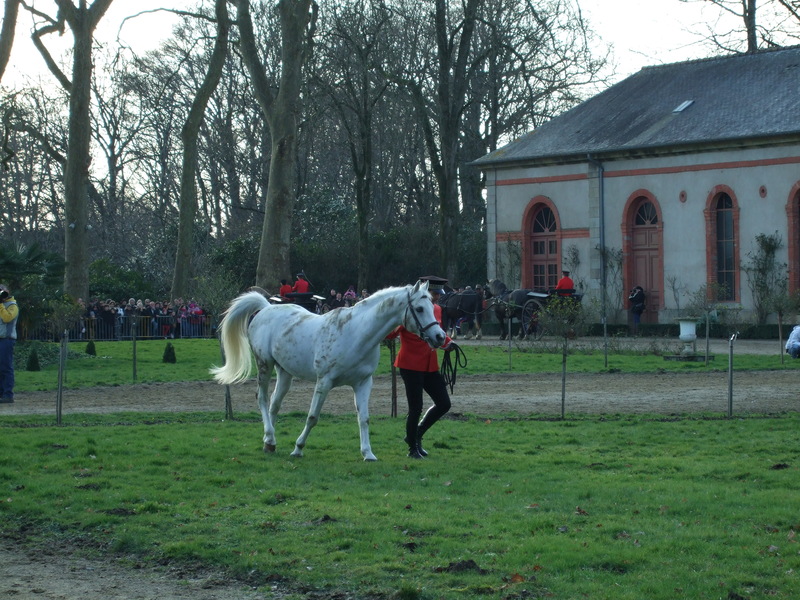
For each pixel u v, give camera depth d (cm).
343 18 4600
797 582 702
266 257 3666
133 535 859
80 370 2614
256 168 6128
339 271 5331
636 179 4359
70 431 1462
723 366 2611
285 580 739
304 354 1237
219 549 812
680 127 4288
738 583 705
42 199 6531
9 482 1080
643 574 727
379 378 2330
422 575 736
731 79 4500
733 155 4103
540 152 4597
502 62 5062
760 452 1252
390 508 934
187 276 4447
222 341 1355
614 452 1266
